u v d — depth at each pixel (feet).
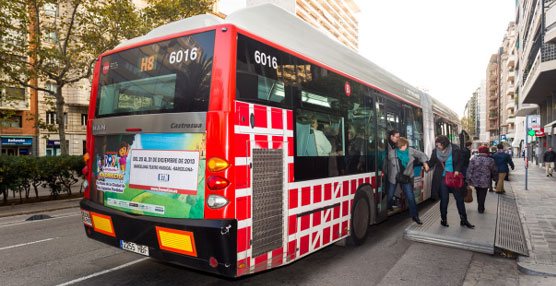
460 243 18.19
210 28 11.23
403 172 21.58
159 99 11.99
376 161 20.22
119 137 12.89
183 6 53.83
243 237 10.59
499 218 24.49
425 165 21.39
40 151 92.22
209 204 10.25
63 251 17.75
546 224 23.88
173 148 11.21
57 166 39.27
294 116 13.16
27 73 44.86
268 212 11.65
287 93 12.91
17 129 87.86
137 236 11.76
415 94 29.48
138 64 12.85
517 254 16.93
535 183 53.52
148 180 11.80
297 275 14.21
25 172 36.01
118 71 13.51
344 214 16.55
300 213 13.23
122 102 13.19
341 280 13.69
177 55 11.77
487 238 18.47
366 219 18.93
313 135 14.34
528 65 90.07
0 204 35.47
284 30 13.65
